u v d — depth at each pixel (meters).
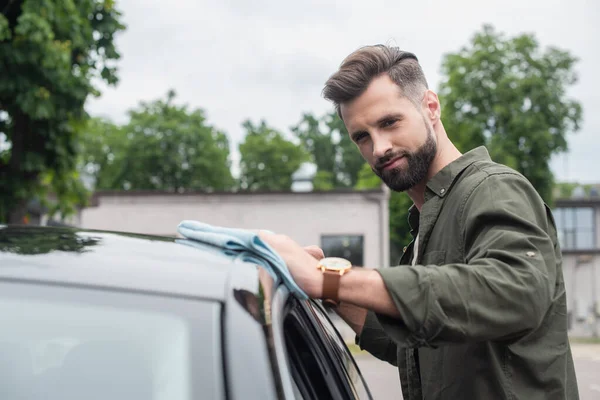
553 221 1.69
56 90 7.71
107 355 1.14
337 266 1.49
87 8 7.81
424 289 1.43
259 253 1.45
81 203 8.98
